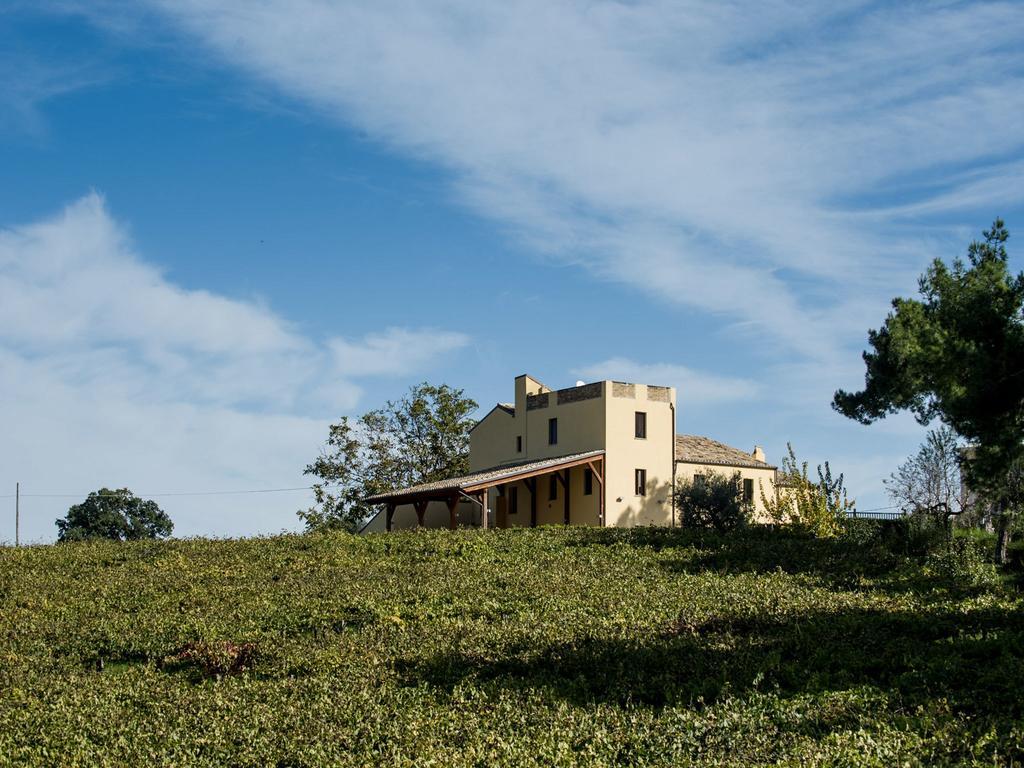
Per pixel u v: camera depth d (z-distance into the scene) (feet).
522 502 177.06
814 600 73.51
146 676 65.72
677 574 90.89
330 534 128.57
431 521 197.06
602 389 161.48
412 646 65.51
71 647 74.49
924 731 40.47
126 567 108.37
